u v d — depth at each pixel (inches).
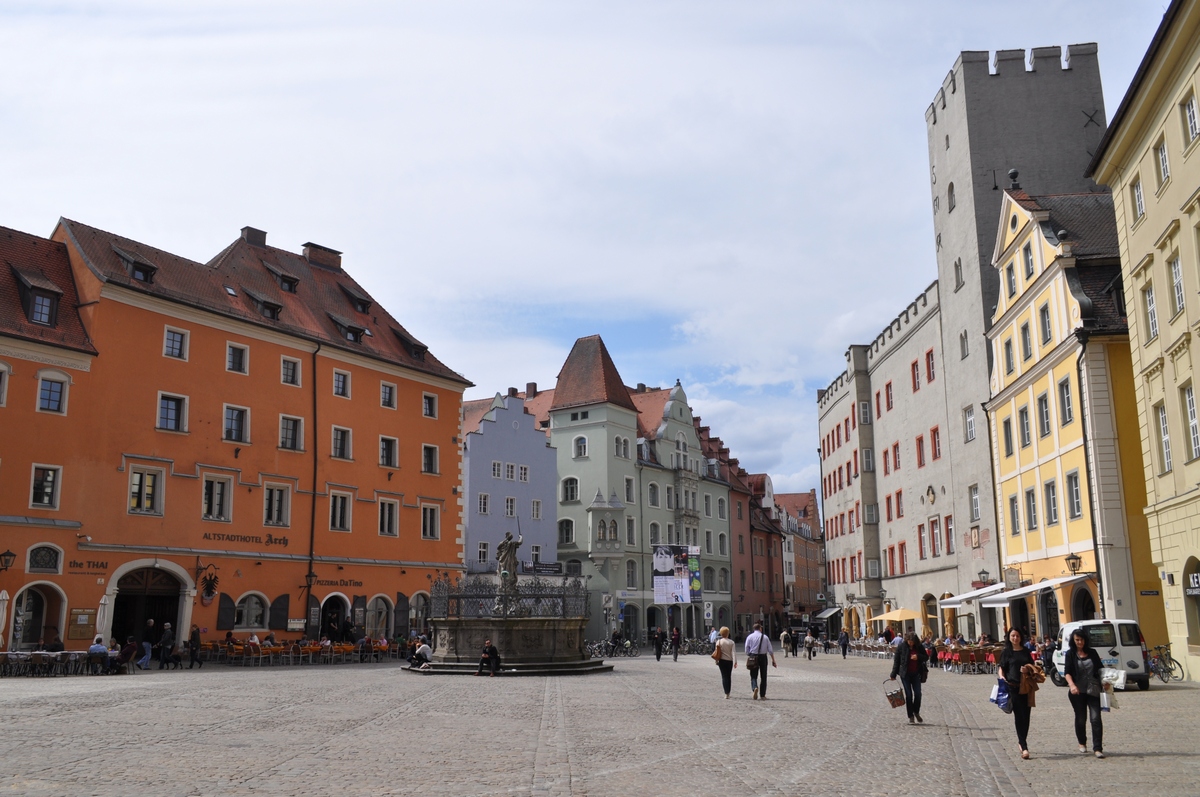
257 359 1815.9
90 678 1187.3
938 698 1018.1
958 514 1972.2
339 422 1967.3
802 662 1961.1
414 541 2111.2
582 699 940.6
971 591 1838.1
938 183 2111.2
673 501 3334.2
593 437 3016.7
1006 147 1908.2
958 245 1983.3
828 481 3196.4
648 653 2529.5
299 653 1636.3
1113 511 1296.8
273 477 1806.1
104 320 1562.5
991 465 1779.0
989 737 663.1
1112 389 1322.6
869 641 2246.6
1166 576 1145.4
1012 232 1662.2
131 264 1640.0
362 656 1737.2
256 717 740.7
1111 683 570.9
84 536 1485.0
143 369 1610.5
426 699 924.0
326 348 1951.3
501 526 2620.6
